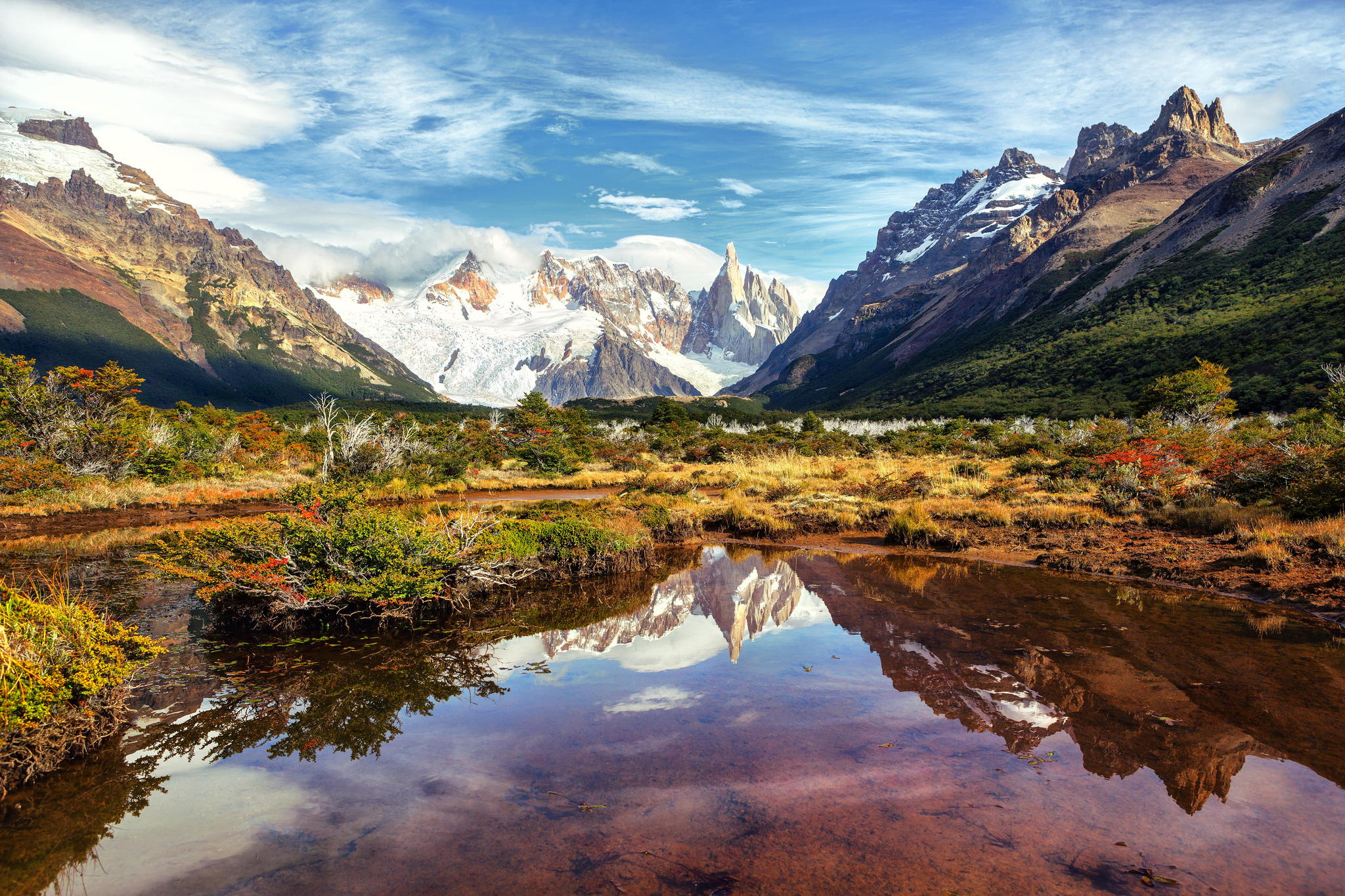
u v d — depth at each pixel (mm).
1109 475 18875
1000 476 24219
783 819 3455
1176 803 3578
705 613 8242
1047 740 4418
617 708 5152
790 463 31375
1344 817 3414
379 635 7484
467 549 9047
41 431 24094
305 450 35438
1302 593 8375
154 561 8930
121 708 4941
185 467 26609
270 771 4191
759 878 2938
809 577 10297
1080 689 5355
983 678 5664
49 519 18250
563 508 14383
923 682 5586
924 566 11188
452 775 4047
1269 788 3727
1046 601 8531
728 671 5984
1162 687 5387
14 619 4875
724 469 30266
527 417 41844
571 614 8328
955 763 4094
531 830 3393
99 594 9203
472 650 6855
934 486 20406
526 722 4887
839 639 6910
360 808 3670
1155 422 28875
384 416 43594
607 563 10789
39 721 4270
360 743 4582
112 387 27266
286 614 7805
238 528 8859
